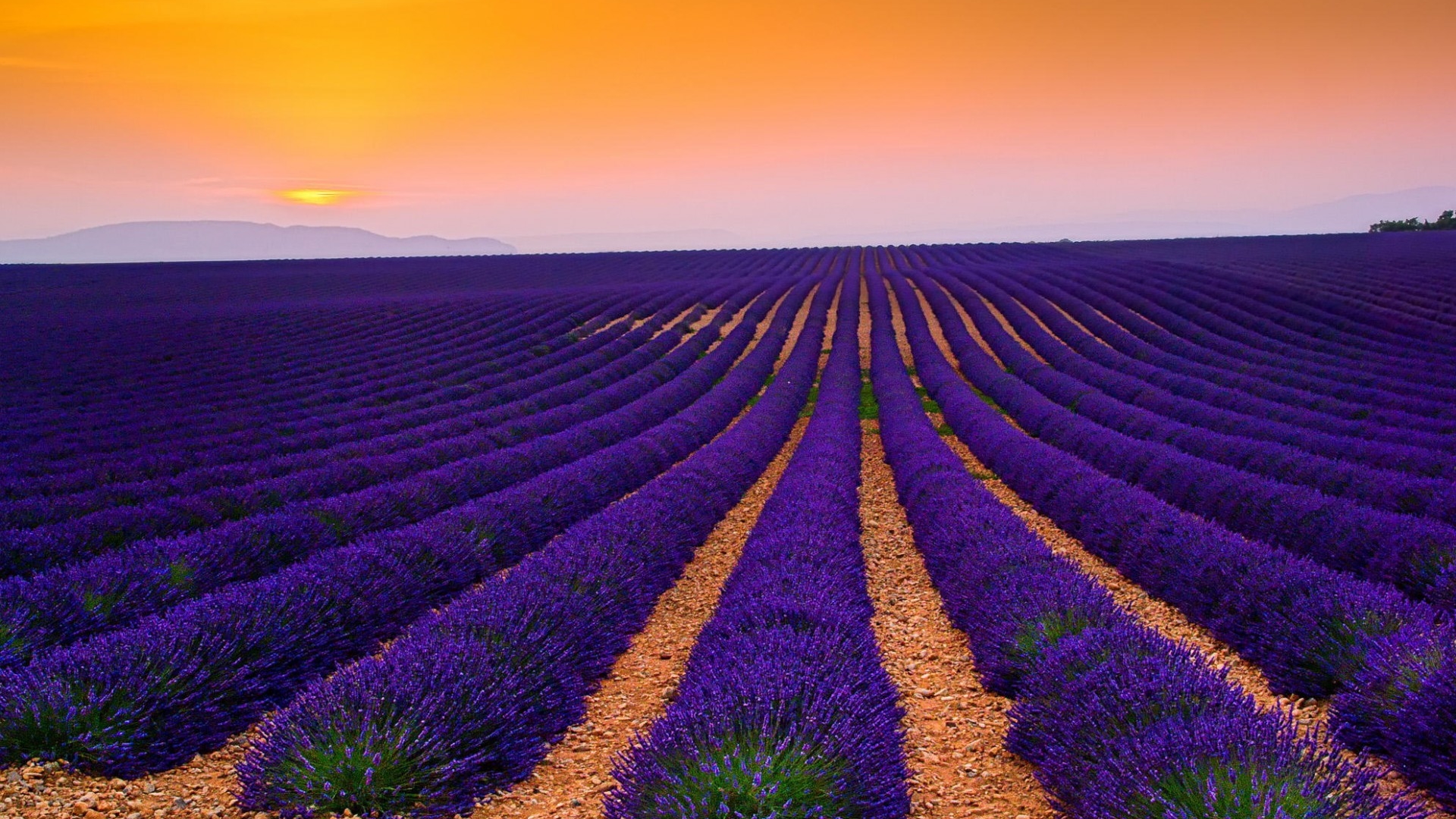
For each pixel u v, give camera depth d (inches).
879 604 346.6
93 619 274.7
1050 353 1184.8
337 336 1315.2
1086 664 214.5
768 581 297.1
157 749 204.7
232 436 704.4
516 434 722.8
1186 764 156.3
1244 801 144.9
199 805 183.8
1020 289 1823.3
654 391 961.5
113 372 1027.9
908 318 1571.1
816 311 1715.1
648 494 462.6
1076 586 278.4
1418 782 183.0
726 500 526.6
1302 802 143.6
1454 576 281.3
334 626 277.9
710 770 162.7
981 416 757.3
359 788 177.2
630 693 261.9
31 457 647.8
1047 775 187.3
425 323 1434.5
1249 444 571.2
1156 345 1206.9
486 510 422.3
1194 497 470.0
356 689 203.6
